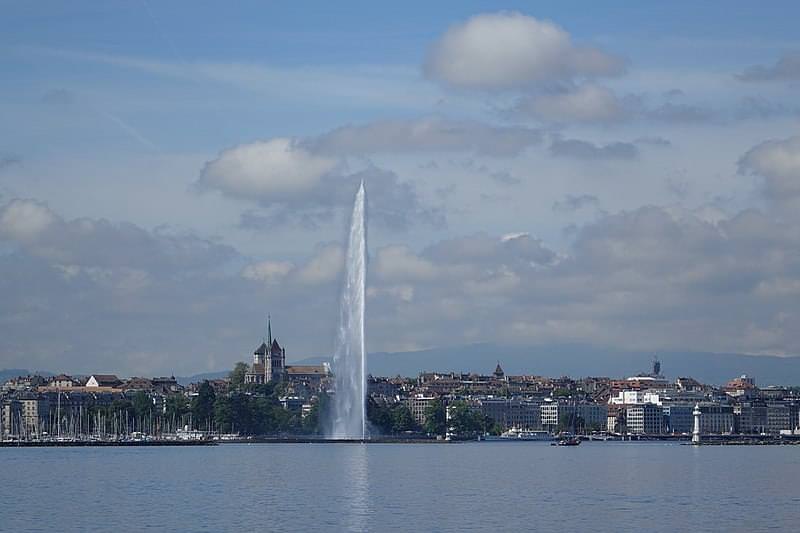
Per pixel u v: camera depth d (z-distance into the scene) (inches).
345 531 7849.4
